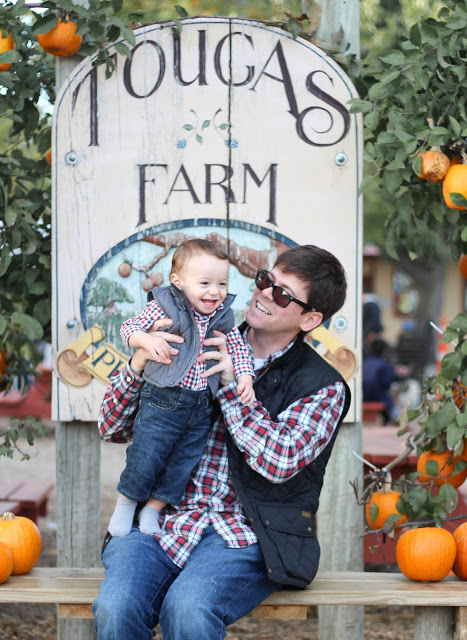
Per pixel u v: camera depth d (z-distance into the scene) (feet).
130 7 25.86
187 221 12.73
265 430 9.32
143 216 12.71
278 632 15.48
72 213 12.67
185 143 12.72
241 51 12.69
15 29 12.46
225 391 9.50
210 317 9.68
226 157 12.72
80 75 12.62
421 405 12.48
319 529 12.88
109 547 9.65
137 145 12.71
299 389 9.83
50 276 13.82
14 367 14.62
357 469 12.89
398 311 89.97
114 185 12.70
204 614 8.81
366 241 47.83
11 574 10.66
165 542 9.61
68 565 12.85
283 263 9.91
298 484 9.67
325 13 13.23
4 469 30.55
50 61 14.85
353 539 12.87
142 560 9.35
